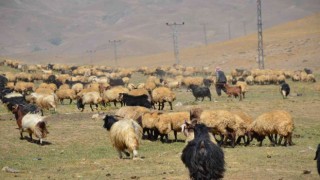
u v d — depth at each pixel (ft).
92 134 92.02
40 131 83.35
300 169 57.00
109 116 78.48
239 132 78.07
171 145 82.99
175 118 84.74
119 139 68.39
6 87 176.04
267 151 70.79
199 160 42.29
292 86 198.18
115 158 70.64
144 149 79.61
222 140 78.54
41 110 118.11
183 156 44.19
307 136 89.92
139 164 65.00
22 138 87.20
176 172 57.72
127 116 91.25
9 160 72.18
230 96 152.56
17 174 62.59
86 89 146.30
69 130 95.91
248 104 133.49
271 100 142.41
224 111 77.46
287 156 65.82
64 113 120.26
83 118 111.04
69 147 82.07
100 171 61.26
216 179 42.83
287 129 76.13
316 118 111.65
